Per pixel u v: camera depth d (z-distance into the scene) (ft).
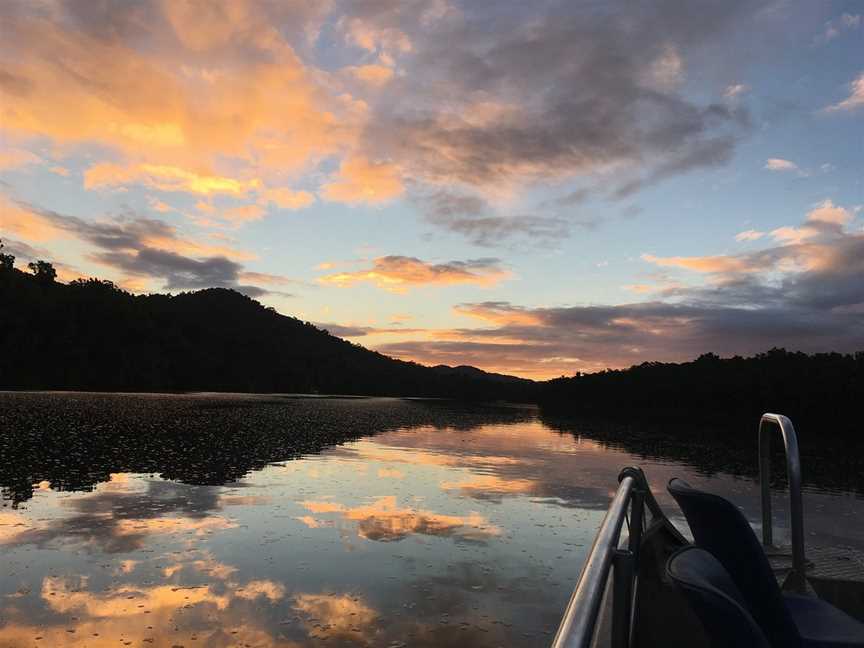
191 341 372.38
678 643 8.36
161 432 85.92
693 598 3.99
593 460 73.36
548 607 21.25
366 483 47.06
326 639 18.42
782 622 6.03
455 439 97.30
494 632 19.12
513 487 47.78
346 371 483.51
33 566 24.20
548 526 33.71
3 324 254.27
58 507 34.94
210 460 57.62
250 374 391.86
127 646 17.58
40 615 19.56
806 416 206.28
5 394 186.09
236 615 19.98
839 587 10.28
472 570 25.20
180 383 342.64
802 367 221.25
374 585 23.09
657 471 67.87
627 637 5.52
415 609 20.83
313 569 24.77
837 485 65.67
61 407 132.67
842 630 7.32
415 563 25.89
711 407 251.60
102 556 25.67
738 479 63.93
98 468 49.90
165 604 20.70
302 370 435.94
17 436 73.26
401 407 243.19
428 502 39.99
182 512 34.35
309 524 32.32
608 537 4.48
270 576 23.80
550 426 151.02
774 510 45.75
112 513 33.65
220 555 26.25
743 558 6.08
